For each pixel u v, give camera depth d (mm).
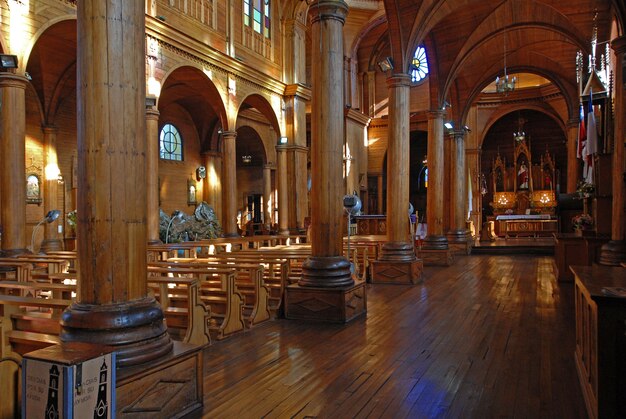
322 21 7418
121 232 3707
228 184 17203
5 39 10289
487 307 8258
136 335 3652
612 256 8172
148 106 13508
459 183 18453
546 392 4336
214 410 3984
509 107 25672
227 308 6391
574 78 18531
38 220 16391
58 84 16234
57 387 2742
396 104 11055
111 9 3635
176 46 14578
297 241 18266
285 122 20484
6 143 10398
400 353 5582
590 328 3816
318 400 4188
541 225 23578
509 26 14719
